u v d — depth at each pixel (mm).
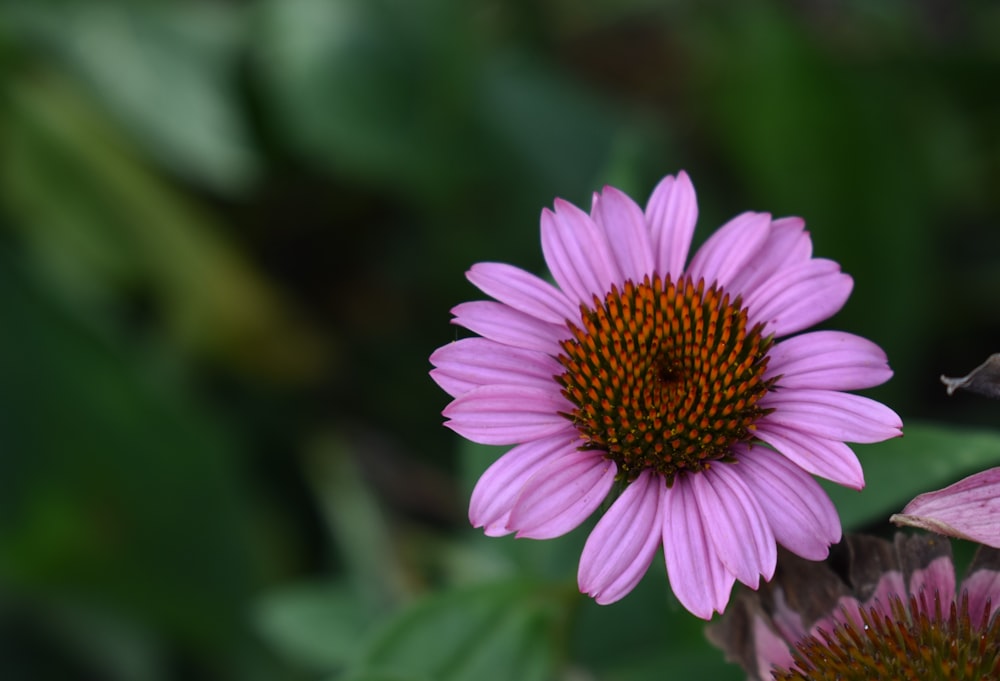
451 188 836
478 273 597
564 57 1023
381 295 910
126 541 767
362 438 859
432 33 829
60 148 833
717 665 660
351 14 825
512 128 866
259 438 856
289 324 879
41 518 758
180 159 863
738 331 591
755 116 810
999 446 612
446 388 587
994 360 569
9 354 761
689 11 956
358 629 738
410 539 786
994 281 870
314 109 815
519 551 681
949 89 866
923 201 801
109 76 857
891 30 908
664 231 605
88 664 793
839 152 794
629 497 580
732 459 584
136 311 868
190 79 852
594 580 573
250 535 782
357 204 932
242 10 879
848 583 588
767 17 810
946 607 584
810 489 577
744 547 571
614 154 861
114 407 769
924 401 843
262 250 928
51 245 843
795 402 586
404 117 823
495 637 639
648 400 586
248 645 779
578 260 603
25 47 852
